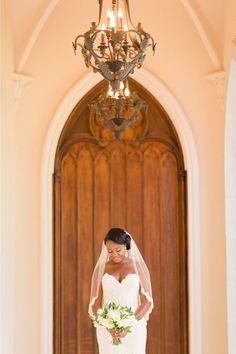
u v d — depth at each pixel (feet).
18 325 23.73
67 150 24.91
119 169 25.20
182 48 24.56
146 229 25.08
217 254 24.07
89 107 24.97
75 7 24.49
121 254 18.40
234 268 23.59
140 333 18.20
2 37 20.99
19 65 24.07
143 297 18.48
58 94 24.56
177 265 24.95
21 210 24.16
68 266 24.70
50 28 24.56
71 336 24.58
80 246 24.84
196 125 24.50
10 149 22.38
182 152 24.93
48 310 24.02
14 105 23.97
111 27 14.01
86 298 24.75
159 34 24.70
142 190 25.17
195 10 23.44
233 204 23.79
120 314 17.08
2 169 20.85
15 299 23.80
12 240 22.43
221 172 24.07
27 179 24.30
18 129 24.32
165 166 25.20
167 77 24.68
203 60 24.35
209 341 23.94
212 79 24.02
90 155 25.09
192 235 24.36
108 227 25.00
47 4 23.62
